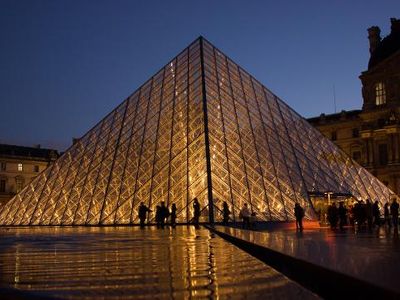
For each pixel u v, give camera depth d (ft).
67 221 161.27
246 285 18.53
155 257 34.99
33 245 56.08
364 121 386.52
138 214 149.18
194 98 184.65
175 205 137.80
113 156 178.70
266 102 204.54
